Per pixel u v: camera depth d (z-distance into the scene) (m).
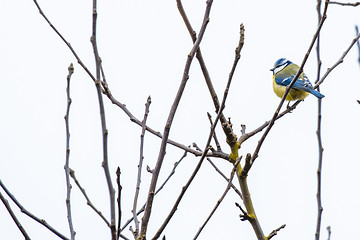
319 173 7.04
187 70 5.51
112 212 4.92
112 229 4.83
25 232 5.52
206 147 5.39
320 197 6.91
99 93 5.10
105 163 5.05
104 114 5.12
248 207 7.07
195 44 5.52
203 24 5.51
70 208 6.18
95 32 5.14
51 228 5.91
